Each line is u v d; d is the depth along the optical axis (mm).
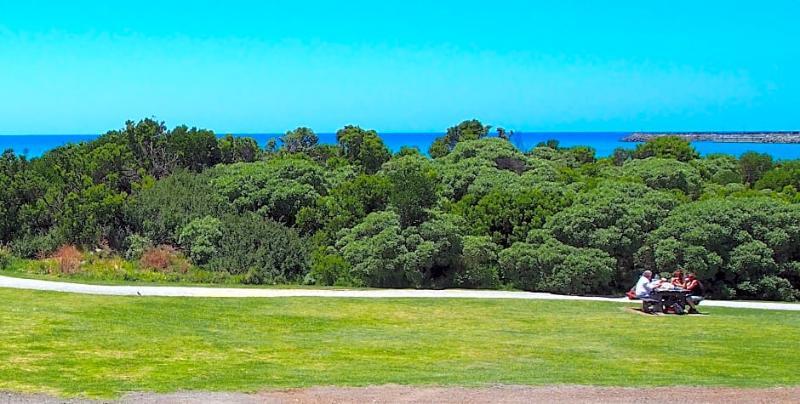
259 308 18438
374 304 19875
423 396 9969
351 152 42688
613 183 29047
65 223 27891
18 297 18547
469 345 14570
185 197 31062
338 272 25906
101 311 16797
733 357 13906
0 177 29109
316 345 14125
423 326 16828
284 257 27516
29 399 9344
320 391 10188
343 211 28750
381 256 25188
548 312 19453
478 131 49156
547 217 26422
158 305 18109
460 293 23266
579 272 23797
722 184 39469
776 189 36500
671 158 41656
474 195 31219
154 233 28812
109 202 28578
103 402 9305
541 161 37000
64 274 24188
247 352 13203
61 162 32531
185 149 38375
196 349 13289
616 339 15695
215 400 9555
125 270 25188
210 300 19406
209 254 27500
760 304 23031
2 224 28141
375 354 13383
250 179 31938
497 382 11016
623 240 24953
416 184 27625
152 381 10648
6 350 12453
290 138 45844
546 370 12188
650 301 19766
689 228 24719
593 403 9680
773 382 11477
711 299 24547
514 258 25156
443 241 25562
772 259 24562
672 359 13570
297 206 31406
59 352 12492
